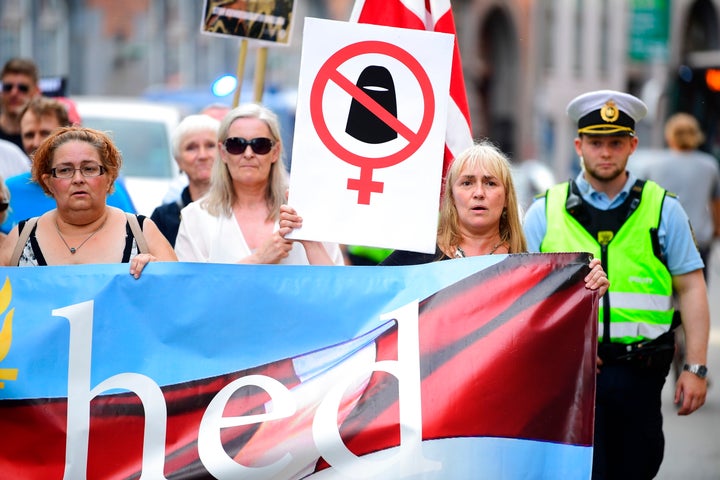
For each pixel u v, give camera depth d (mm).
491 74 157750
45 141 15773
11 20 125875
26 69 29828
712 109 69688
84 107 38031
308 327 15484
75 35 125000
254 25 22000
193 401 15297
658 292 18031
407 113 15891
